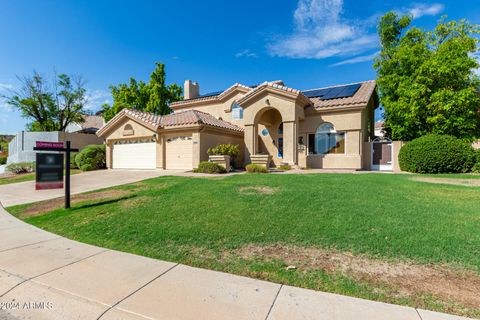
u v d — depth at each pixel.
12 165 23.31
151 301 3.28
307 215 6.41
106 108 36.78
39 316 3.20
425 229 5.32
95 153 22.03
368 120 21.83
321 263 4.20
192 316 2.96
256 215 6.59
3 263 4.50
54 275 4.03
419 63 17.45
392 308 3.03
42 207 8.91
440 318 2.83
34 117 34.53
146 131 19.67
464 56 16.05
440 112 16.20
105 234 5.91
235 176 13.38
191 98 28.23
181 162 18.53
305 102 19.03
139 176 15.84
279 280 3.75
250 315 2.96
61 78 35.09
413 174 13.98
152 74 35.28
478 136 16.41
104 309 3.19
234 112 23.50
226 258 4.51
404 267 3.98
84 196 10.30
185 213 7.03
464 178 12.02
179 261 4.47
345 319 2.85
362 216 6.19
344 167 18.50
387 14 21.83
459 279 3.62
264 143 21.88
